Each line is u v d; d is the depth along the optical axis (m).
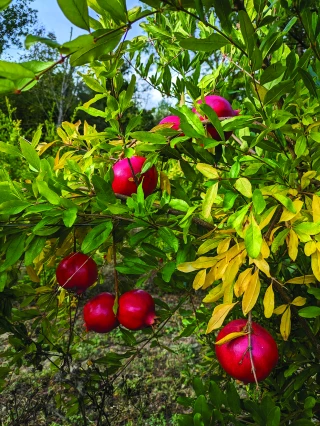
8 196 1.27
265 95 1.06
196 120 1.18
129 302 1.34
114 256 1.45
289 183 1.16
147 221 1.26
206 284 1.12
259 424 1.14
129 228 1.32
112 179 1.26
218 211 1.45
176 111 1.11
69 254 1.58
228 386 1.15
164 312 1.74
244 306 1.06
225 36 0.94
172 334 5.57
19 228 1.29
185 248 1.36
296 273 1.91
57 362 2.13
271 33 1.18
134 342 1.74
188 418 1.09
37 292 1.79
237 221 1.02
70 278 1.28
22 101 18.72
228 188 1.11
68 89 18.72
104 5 0.78
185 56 1.99
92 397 1.85
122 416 3.50
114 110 1.37
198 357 4.86
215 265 1.13
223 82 2.04
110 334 5.61
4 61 0.67
